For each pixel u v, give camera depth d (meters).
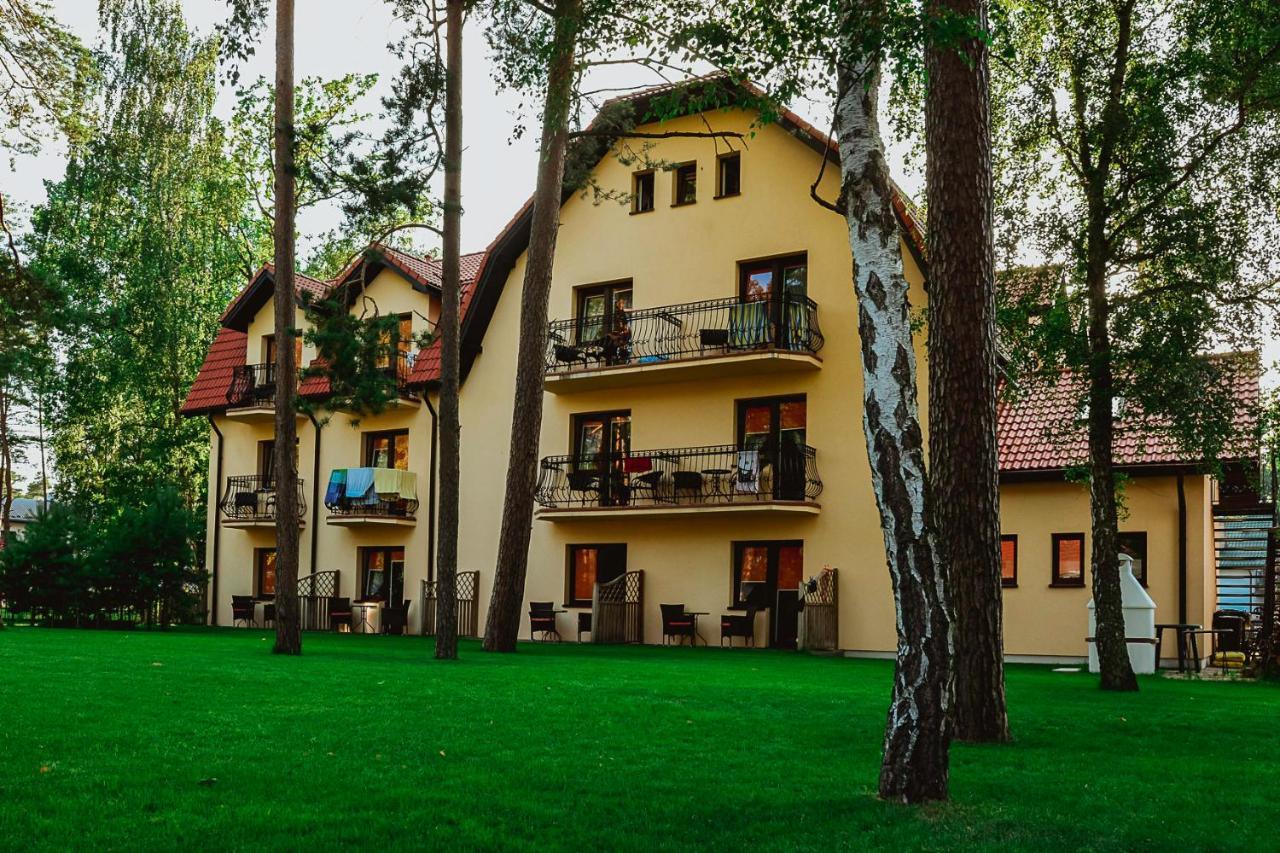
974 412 9.55
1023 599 22.31
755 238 24.52
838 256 23.55
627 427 26.14
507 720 9.29
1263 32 13.88
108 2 39.25
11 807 5.84
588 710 10.01
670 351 24.95
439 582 16.55
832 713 10.30
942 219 9.84
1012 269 15.41
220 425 33.66
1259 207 14.41
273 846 5.36
